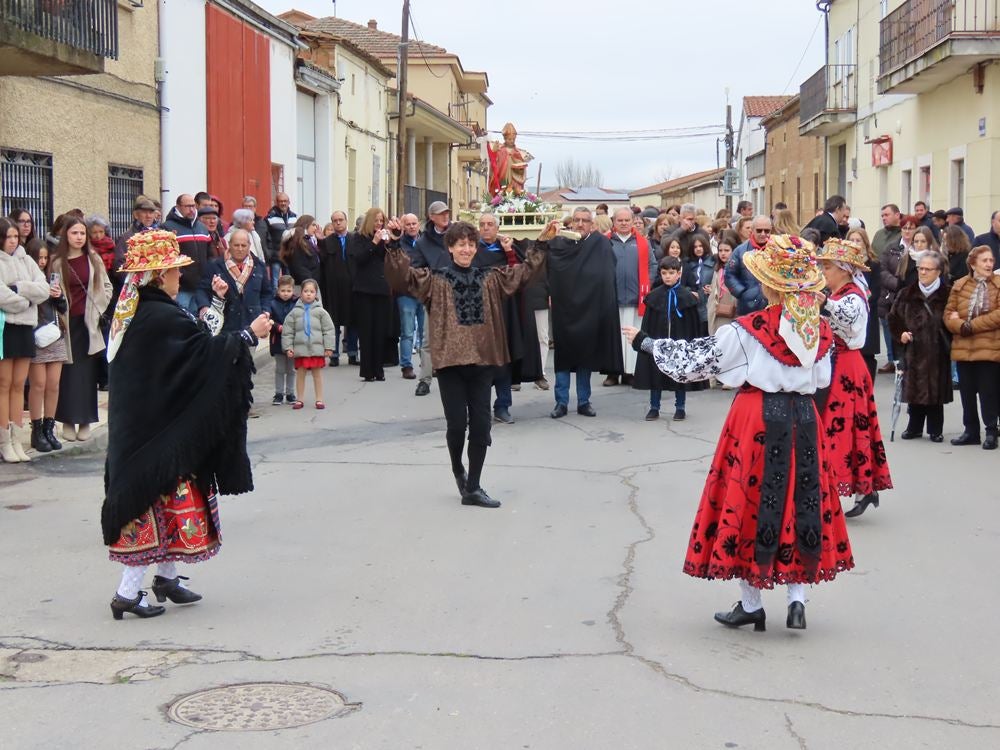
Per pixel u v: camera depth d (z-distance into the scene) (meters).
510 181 13.93
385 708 5.22
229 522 8.62
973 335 11.28
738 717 5.13
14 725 5.05
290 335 14.13
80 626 6.37
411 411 13.94
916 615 6.54
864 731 4.98
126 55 18.09
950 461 10.82
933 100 26.28
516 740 4.88
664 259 12.88
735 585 7.10
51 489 9.76
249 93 23.88
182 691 5.44
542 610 6.60
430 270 9.07
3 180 14.76
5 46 12.98
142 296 6.44
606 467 10.55
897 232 16.97
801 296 6.14
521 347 12.46
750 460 6.11
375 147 36.44
